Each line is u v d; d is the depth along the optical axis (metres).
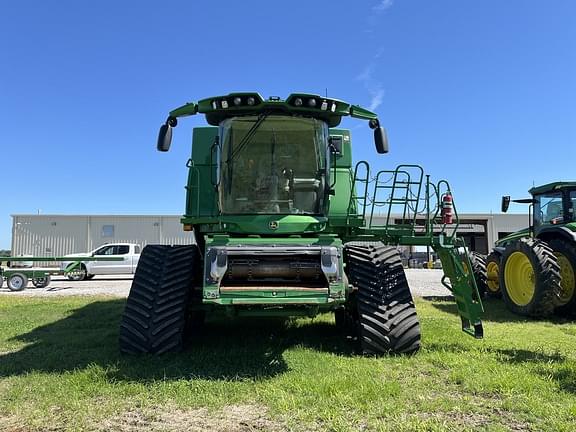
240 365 4.96
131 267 22.84
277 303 4.79
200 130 6.67
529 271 9.08
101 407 3.79
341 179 6.45
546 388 4.21
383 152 5.87
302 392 4.09
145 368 4.75
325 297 4.85
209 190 6.38
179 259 5.64
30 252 31.78
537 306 8.43
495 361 5.13
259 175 5.72
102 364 4.95
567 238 9.13
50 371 4.80
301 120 5.72
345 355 5.47
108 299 12.19
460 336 6.51
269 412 3.67
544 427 3.40
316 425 3.46
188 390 4.16
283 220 5.39
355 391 4.07
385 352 5.33
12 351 5.85
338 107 5.70
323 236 5.04
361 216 5.87
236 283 5.05
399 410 3.71
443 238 5.89
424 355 5.33
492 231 41.62
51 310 9.83
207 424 3.48
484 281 11.64
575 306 8.82
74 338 6.62
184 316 5.35
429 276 23.09
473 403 3.90
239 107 5.54
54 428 3.42
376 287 5.61
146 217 32.44
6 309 10.05
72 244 32.06
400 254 6.05
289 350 5.66
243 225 5.35
